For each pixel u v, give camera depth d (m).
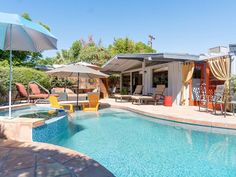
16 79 13.84
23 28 5.59
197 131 7.11
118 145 5.45
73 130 7.15
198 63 12.73
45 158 3.29
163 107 11.70
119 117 9.88
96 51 28.45
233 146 5.46
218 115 8.62
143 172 3.79
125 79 22.56
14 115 7.22
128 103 14.43
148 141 5.86
